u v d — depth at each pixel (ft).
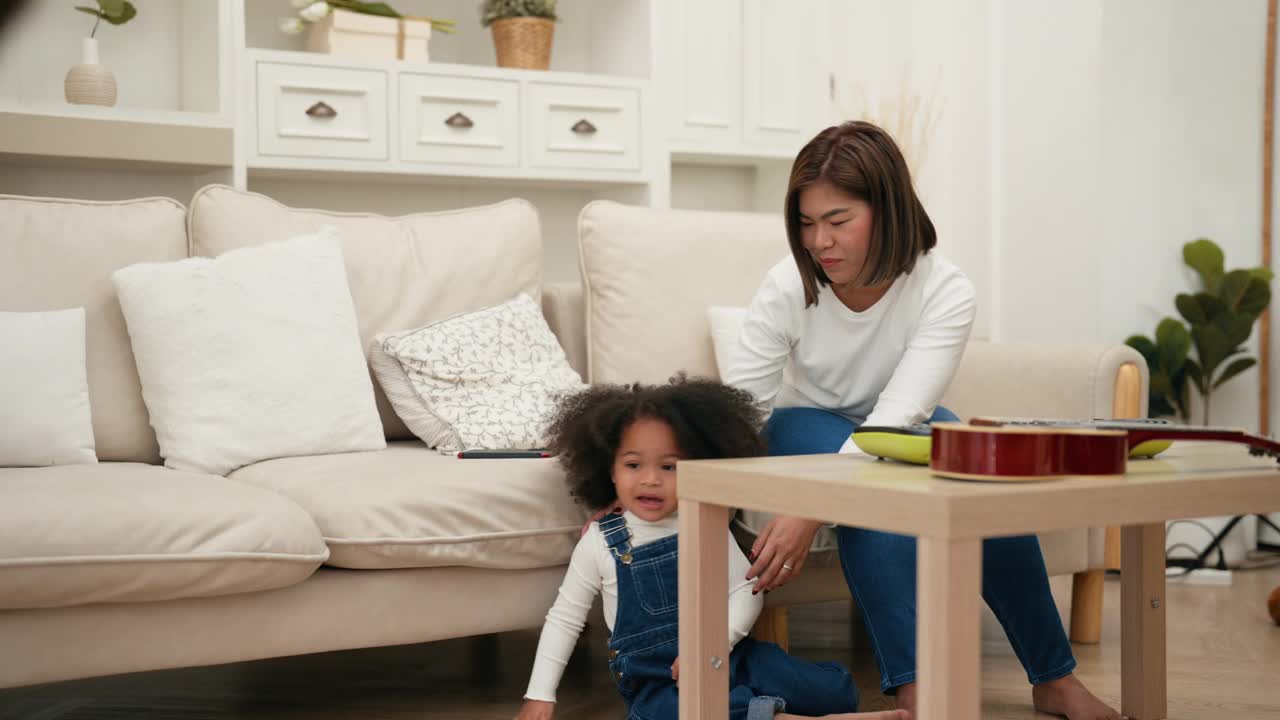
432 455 6.52
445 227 7.81
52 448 6.10
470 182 11.42
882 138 5.26
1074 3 11.93
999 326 12.91
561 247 12.14
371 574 5.61
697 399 5.54
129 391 6.64
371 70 10.28
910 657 5.15
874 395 6.12
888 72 13.38
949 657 3.34
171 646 5.18
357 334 6.96
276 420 6.46
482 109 10.75
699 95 11.77
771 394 6.20
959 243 13.16
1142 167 12.10
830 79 13.14
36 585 4.77
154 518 5.00
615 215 7.86
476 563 5.74
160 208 7.11
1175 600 9.40
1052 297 12.32
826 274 5.65
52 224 6.69
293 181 11.03
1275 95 11.87
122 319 6.70
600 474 5.69
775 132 12.18
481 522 5.70
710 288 7.88
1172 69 12.10
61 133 9.18
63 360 6.24
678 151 11.68
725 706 4.52
